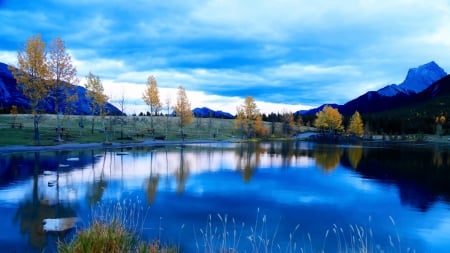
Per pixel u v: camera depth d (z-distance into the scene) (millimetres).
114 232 6375
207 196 19641
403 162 40656
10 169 27078
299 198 19844
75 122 85000
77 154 40625
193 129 104375
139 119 105750
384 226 14820
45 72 44844
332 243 12250
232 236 12586
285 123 113125
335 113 109688
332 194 21234
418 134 121375
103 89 60469
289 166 35344
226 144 72312
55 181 22422
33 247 10453
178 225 13719
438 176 29625
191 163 36000
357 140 105062
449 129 137250
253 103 92188
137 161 36000
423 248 12336
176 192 20453
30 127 65312
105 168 29578
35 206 15742
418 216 16500
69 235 11586
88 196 18188
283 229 13867
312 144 78500
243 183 24469
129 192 19875
